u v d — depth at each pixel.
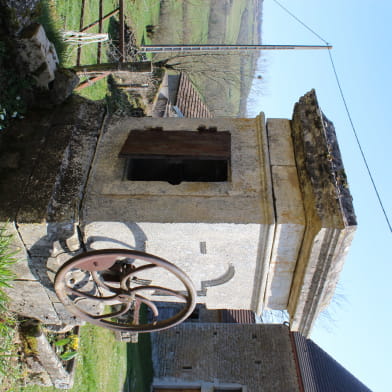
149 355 14.09
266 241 3.60
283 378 13.75
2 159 3.80
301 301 3.90
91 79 5.35
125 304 3.99
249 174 3.84
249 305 4.36
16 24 3.79
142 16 12.62
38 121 4.16
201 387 14.04
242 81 14.41
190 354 14.66
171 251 3.74
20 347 5.00
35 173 3.68
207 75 12.45
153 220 3.48
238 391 14.12
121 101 8.20
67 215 3.49
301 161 3.84
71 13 7.09
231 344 14.70
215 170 4.39
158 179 4.40
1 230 3.41
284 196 3.67
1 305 4.19
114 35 9.42
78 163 3.84
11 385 4.91
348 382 13.86
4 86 3.92
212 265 3.90
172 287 4.23
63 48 5.39
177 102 11.18
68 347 6.08
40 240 3.57
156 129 4.21
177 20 15.06
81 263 3.49
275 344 14.46
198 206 3.56
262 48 7.09
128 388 10.57
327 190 3.46
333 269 3.63
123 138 4.17
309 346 14.48
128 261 3.89
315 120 3.94
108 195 3.67
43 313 4.72
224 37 16.75
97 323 3.90
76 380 6.93
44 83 4.16
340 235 3.28
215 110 14.55
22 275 4.01
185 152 3.86
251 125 4.37
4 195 3.55
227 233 3.54
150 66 4.82
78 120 4.18
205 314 16.83
